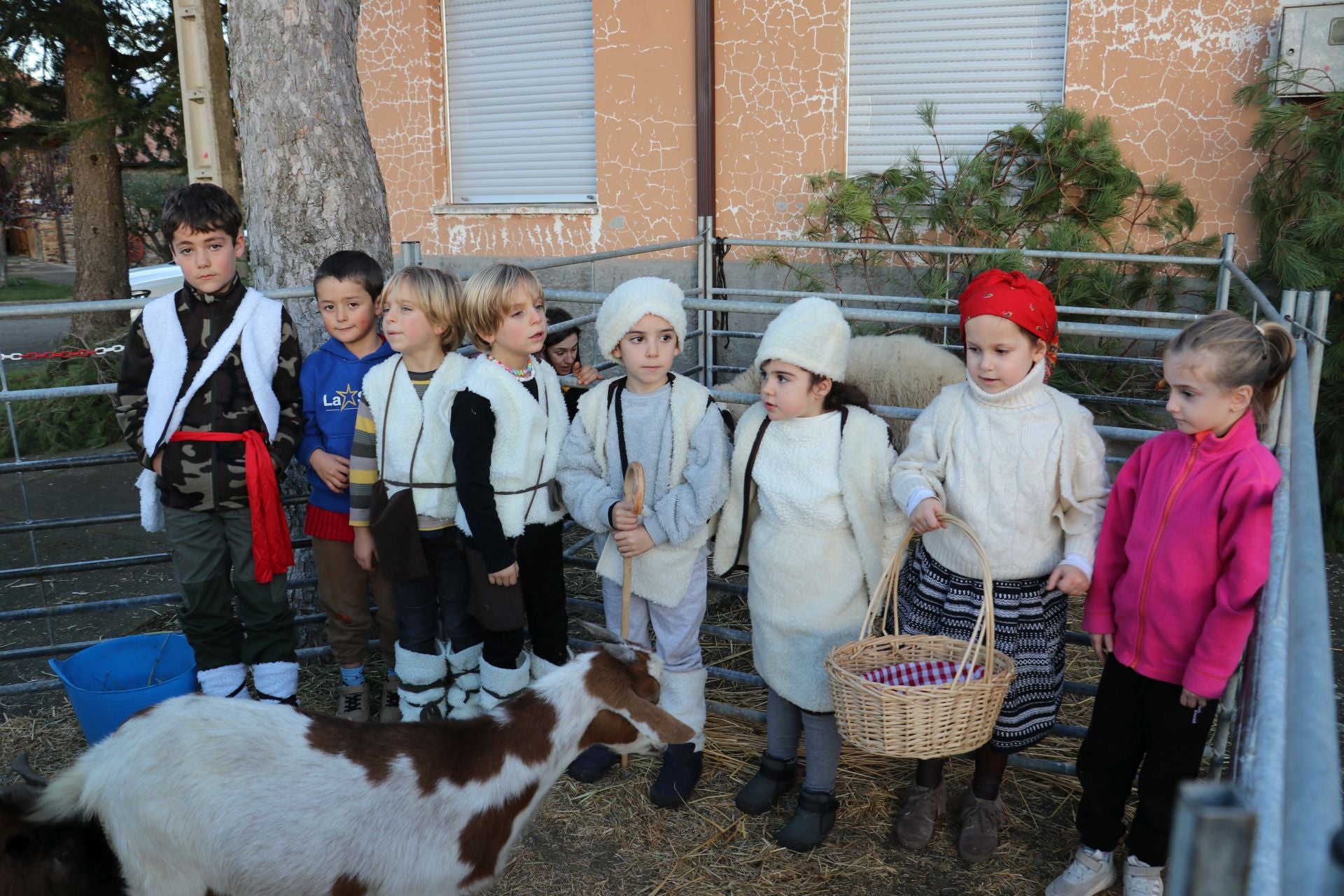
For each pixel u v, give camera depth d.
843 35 6.93
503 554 2.82
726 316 7.53
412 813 2.09
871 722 2.27
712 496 2.81
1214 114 6.11
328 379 3.30
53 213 22.44
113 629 4.56
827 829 2.84
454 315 3.00
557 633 3.14
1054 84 6.65
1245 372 2.13
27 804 2.07
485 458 2.82
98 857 2.05
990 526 2.55
